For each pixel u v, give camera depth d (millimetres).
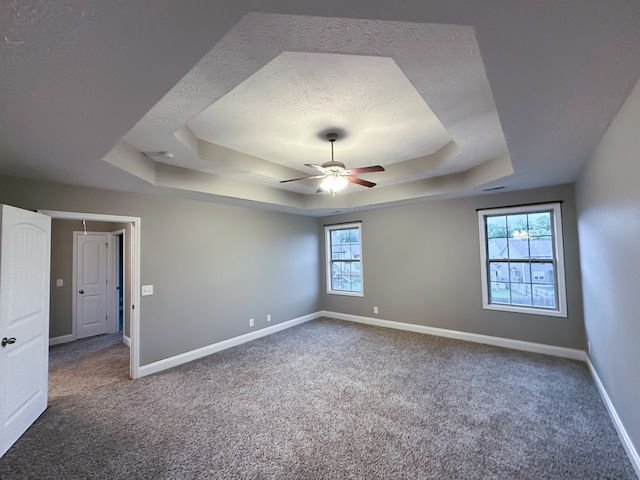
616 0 939
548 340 4129
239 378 3576
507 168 3291
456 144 3123
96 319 5691
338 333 5391
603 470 2010
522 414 2689
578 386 3184
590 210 2922
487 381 3354
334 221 6527
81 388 3359
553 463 2082
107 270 5859
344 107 2490
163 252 4035
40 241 2854
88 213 3402
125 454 2248
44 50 1094
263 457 2195
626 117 1707
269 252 5574
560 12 999
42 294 2865
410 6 1006
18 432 2453
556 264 4070
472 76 1737
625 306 2051
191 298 4305
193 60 1209
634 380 1954
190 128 2869
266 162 3908
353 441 2361
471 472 2012
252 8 979
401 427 2535
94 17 946
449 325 4996
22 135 1906
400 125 2877
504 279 4531
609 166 2143
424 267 5266
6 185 2904
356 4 999
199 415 2770
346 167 4188
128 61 1190
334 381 3445
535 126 2027
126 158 2777
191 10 942
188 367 3955
